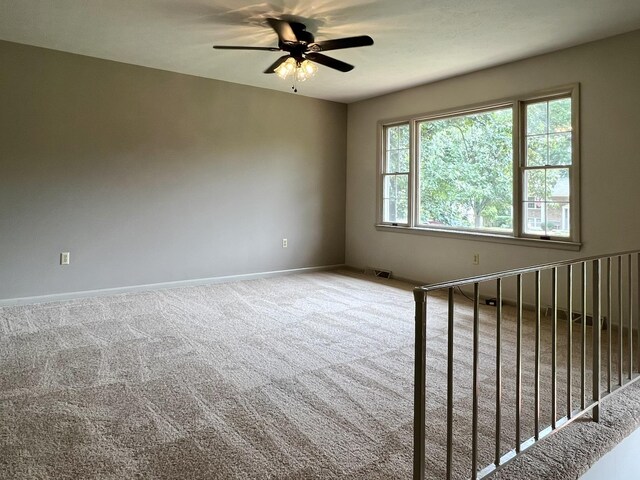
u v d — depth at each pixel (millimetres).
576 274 4188
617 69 3850
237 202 5805
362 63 4680
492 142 4961
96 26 3838
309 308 4484
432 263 5578
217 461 1903
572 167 4180
